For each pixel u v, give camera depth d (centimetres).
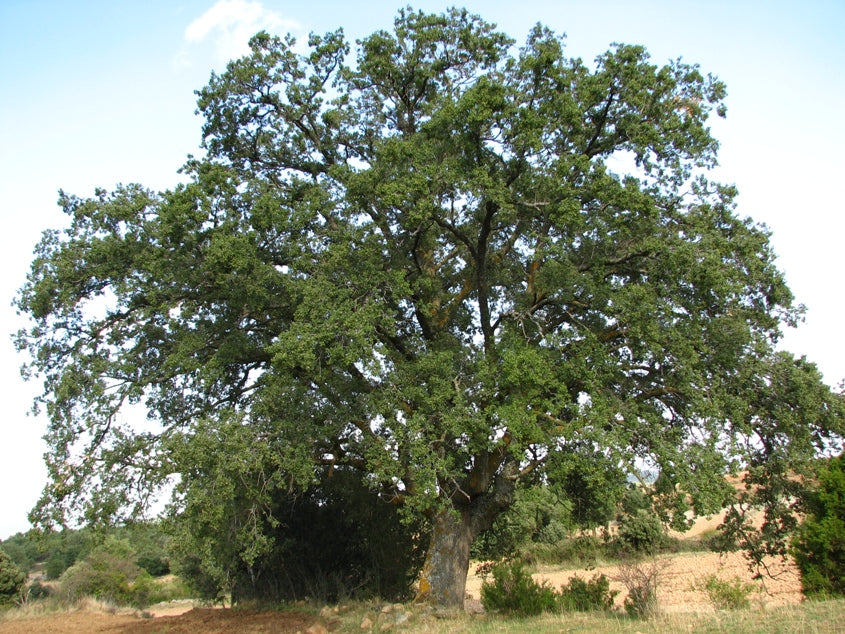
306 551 2105
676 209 1533
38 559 6159
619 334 1560
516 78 1609
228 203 1458
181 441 1273
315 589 2017
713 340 1402
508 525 2311
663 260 1407
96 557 3622
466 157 1436
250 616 1733
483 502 1672
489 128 1407
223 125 1764
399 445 1388
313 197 1527
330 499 2156
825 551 1267
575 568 3262
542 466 1434
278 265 1583
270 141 1811
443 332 1702
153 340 1558
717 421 1338
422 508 1288
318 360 1395
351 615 1574
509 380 1276
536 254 1556
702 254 1361
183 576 2697
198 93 1723
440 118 1377
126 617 2019
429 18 1739
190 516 1263
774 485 1523
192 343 1434
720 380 1399
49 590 3491
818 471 1368
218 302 1544
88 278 1473
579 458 1280
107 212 1455
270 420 1412
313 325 1341
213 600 2680
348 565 2161
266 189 1606
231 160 1816
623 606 1373
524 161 1441
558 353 1407
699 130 1477
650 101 1522
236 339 1495
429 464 1292
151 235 1457
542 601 1351
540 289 1599
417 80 1800
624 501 1669
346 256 1432
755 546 1569
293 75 1766
